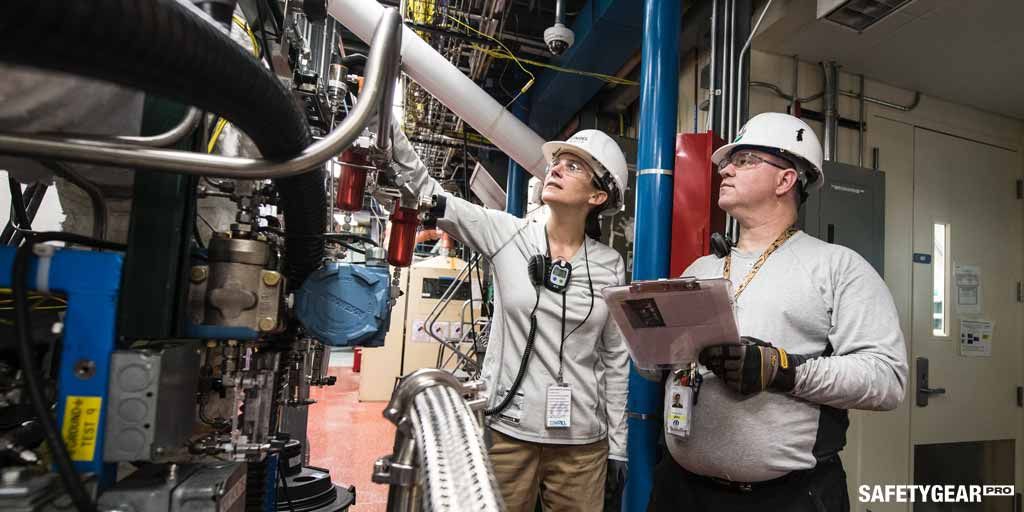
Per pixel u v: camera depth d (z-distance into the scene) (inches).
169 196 26.7
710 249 64.6
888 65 92.4
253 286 29.1
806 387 39.6
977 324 102.4
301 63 47.9
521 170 177.0
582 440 54.9
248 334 28.7
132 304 25.6
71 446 21.3
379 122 28.3
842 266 44.8
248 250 28.9
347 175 44.6
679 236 66.4
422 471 17.4
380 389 196.2
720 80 74.7
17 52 14.6
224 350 29.7
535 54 131.7
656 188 67.4
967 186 104.6
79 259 21.9
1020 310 107.0
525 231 61.7
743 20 74.3
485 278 139.3
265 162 20.7
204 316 28.3
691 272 56.4
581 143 60.3
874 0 72.1
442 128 160.9
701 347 41.4
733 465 42.8
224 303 28.0
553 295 56.7
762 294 46.2
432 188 57.7
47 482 20.0
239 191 31.9
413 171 55.1
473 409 26.3
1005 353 104.7
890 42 84.7
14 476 19.8
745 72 72.7
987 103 105.1
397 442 23.0
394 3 109.7
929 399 96.7
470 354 114.5
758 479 42.6
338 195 44.9
